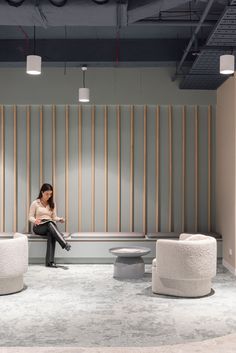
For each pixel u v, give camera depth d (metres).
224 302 5.48
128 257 6.86
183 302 5.48
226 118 7.54
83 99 7.49
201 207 8.41
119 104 8.33
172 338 4.27
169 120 8.38
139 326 4.62
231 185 7.20
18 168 8.38
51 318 4.88
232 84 7.13
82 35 7.23
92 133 8.35
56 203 8.39
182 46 7.29
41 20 4.74
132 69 8.30
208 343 4.04
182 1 4.32
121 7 4.41
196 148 8.38
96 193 8.40
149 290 6.08
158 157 8.37
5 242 5.68
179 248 5.60
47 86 8.30
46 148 8.41
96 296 5.78
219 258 7.87
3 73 8.28
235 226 6.94
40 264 7.88
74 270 7.36
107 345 4.10
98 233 8.03
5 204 8.37
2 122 8.34
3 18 4.71
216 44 5.73
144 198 8.35
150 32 7.04
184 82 7.73
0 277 5.67
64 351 3.84
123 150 8.41
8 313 5.05
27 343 4.15
